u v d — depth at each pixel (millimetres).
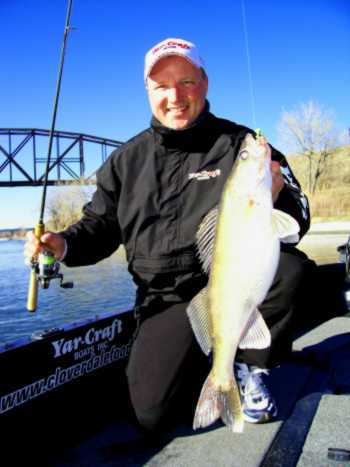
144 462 2303
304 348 3586
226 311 2344
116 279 16422
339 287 4629
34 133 56812
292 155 49906
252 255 2324
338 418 2523
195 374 2771
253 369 2584
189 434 2564
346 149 50531
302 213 2721
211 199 2777
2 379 2268
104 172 3068
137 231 2898
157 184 2857
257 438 2410
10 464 2295
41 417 2463
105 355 2902
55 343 2551
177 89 2748
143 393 2582
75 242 2934
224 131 2900
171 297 2814
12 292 14438
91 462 2344
